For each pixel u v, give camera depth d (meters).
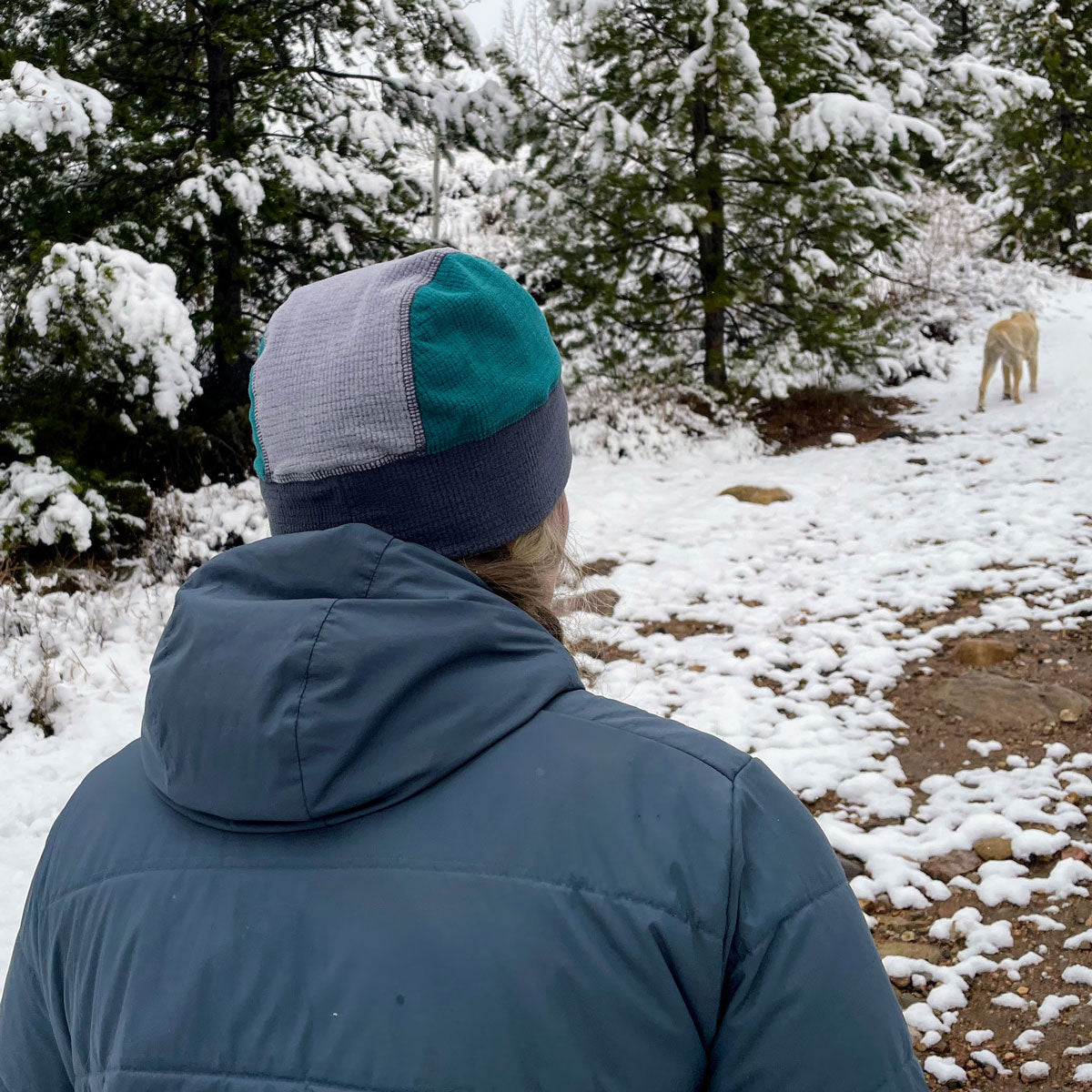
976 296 15.92
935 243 17.16
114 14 8.19
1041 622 5.75
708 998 0.64
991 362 10.77
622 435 10.04
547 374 0.80
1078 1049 2.88
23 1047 0.84
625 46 10.02
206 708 0.68
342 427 0.72
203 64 9.25
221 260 8.58
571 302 10.70
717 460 9.79
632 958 0.62
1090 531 7.00
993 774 4.36
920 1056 2.93
